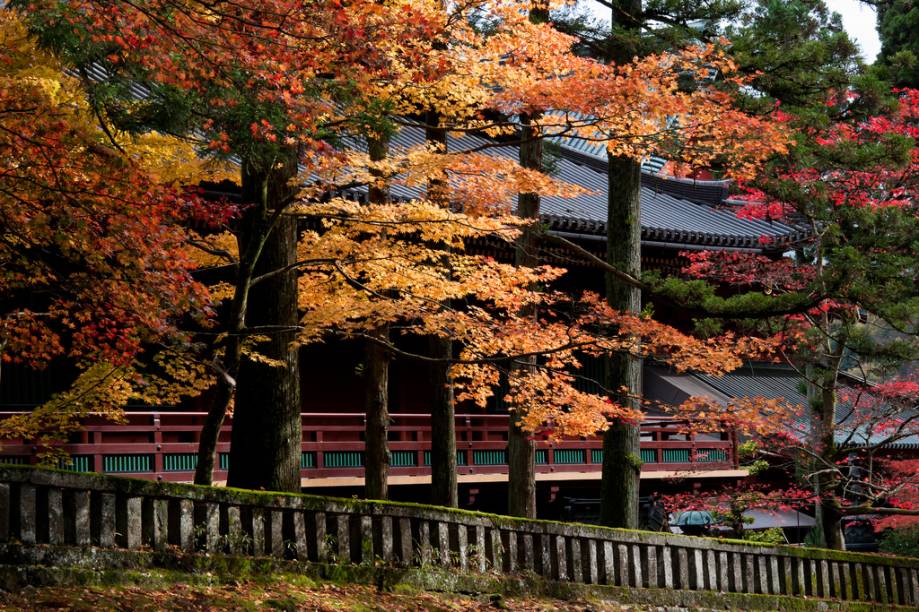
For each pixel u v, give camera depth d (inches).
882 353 767.1
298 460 508.1
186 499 376.8
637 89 502.6
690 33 680.4
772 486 1126.4
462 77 512.7
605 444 733.3
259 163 420.5
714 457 987.3
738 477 991.6
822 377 909.2
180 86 359.6
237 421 505.7
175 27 335.6
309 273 565.3
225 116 383.6
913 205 789.9
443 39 485.4
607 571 525.3
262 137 386.3
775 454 924.6
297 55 349.1
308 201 533.6
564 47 526.6
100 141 423.2
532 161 710.5
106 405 532.1
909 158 722.2
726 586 590.2
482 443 860.0
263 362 502.9
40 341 447.5
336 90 396.8
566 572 507.8
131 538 359.9
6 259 440.8
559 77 586.2
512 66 532.4
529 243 698.2
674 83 521.7
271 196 502.6
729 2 691.4
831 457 847.7
